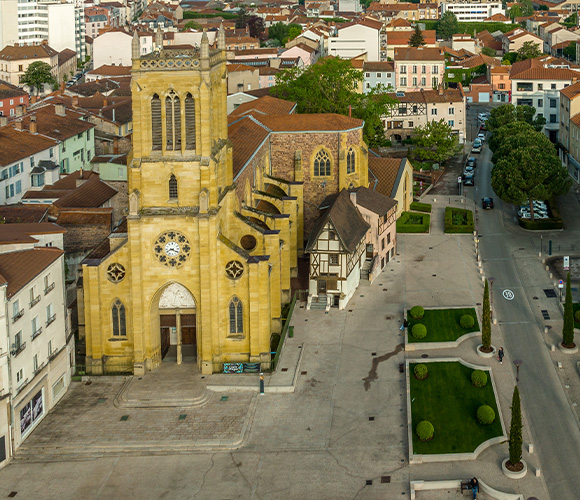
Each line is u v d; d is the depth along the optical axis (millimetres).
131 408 96438
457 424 91688
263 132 144625
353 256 126062
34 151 167000
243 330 103312
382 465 84938
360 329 115938
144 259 101438
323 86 195625
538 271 135375
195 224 100250
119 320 103938
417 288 129500
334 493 80688
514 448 82500
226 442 89000
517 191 153625
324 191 149500
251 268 100562
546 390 98938
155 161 99750
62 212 135000
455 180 194500
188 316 105500
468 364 104562
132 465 86062
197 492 81312
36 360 92688
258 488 81688
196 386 99812
